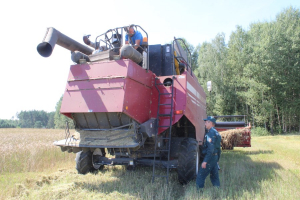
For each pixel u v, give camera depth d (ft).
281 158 27.40
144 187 15.29
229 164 23.88
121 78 14.79
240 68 111.55
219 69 117.91
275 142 52.31
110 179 17.74
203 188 14.66
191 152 16.62
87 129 16.90
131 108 14.98
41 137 60.18
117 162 18.51
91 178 17.94
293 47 91.20
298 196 12.94
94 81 15.58
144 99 16.80
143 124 15.26
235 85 110.11
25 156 27.07
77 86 16.12
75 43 17.89
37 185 16.14
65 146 16.66
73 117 16.80
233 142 33.14
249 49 106.83
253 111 104.53
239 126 36.94
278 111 99.91
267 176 17.93
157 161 17.42
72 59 16.63
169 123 16.93
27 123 546.67
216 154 15.10
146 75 17.31
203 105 27.35
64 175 19.20
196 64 162.61
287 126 101.14
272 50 94.02
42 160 26.17
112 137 15.39
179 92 17.44
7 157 25.72
